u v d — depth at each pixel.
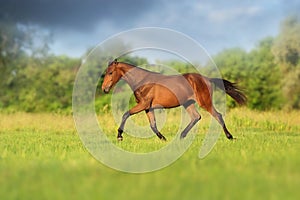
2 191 6.25
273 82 42.66
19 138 17.55
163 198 5.76
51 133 20.81
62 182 6.73
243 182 6.62
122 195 5.91
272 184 6.47
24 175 7.37
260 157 9.28
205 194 5.88
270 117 23.95
